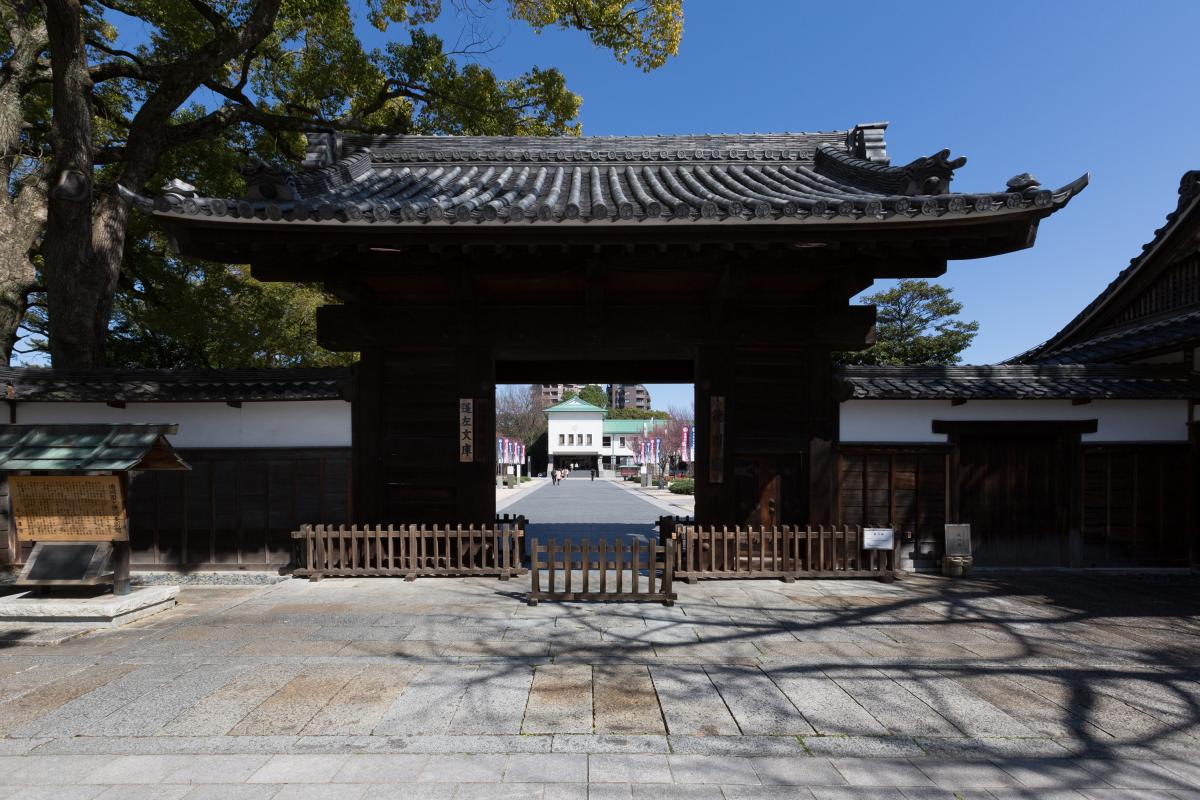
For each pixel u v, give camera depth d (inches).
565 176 357.7
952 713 156.8
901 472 329.1
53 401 311.7
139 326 642.2
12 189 452.8
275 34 506.3
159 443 257.4
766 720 151.6
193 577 309.0
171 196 214.8
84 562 236.2
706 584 291.9
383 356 317.1
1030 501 335.6
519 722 149.6
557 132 603.5
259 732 144.3
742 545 309.6
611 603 258.2
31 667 186.2
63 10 330.6
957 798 119.9
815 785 123.7
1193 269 402.9
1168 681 178.2
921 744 140.9
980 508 335.0
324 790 121.2
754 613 244.4
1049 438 337.4
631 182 329.7
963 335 1218.0
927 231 240.2
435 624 228.7
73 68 347.9
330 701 161.2
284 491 323.6
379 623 230.1
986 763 133.1
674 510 882.8
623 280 291.9
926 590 283.4
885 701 163.5
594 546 474.0
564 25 533.0
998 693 169.2
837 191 287.1
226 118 449.7
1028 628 227.9
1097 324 491.5
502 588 283.9
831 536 301.7
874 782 125.0
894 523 327.3
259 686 171.0
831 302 300.7
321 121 496.1
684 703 160.7
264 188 226.4
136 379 319.3
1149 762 134.2
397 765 130.2
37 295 572.7
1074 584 297.9
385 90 553.6
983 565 331.6
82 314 363.9
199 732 144.4
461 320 306.0
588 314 299.1
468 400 310.7
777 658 194.4
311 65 518.0
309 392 314.2
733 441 311.9
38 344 658.8
